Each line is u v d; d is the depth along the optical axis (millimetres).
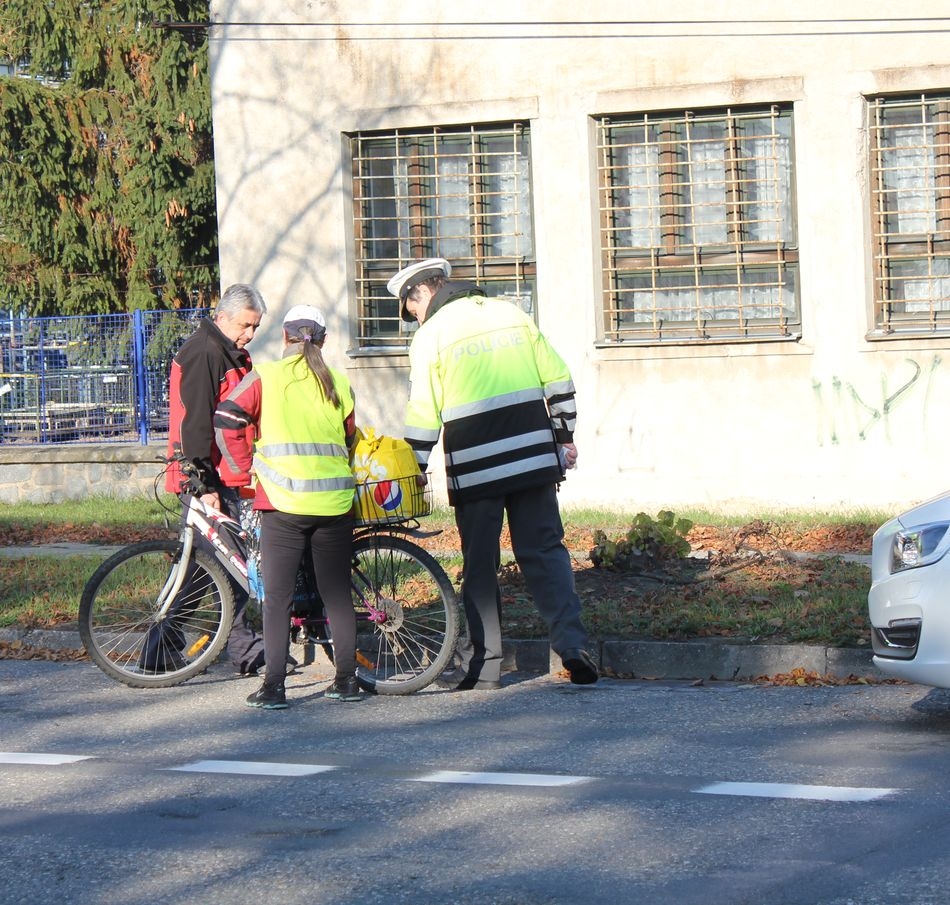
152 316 21969
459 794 7512
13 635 12555
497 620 10320
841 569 13117
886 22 17469
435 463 19312
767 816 6957
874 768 7820
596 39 18359
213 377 10352
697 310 18453
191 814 7270
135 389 22031
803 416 17922
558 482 10273
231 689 10523
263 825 7047
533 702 9898
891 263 17828
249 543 10461
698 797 7328
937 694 9727
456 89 18875
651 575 12875
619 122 18562
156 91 31312
